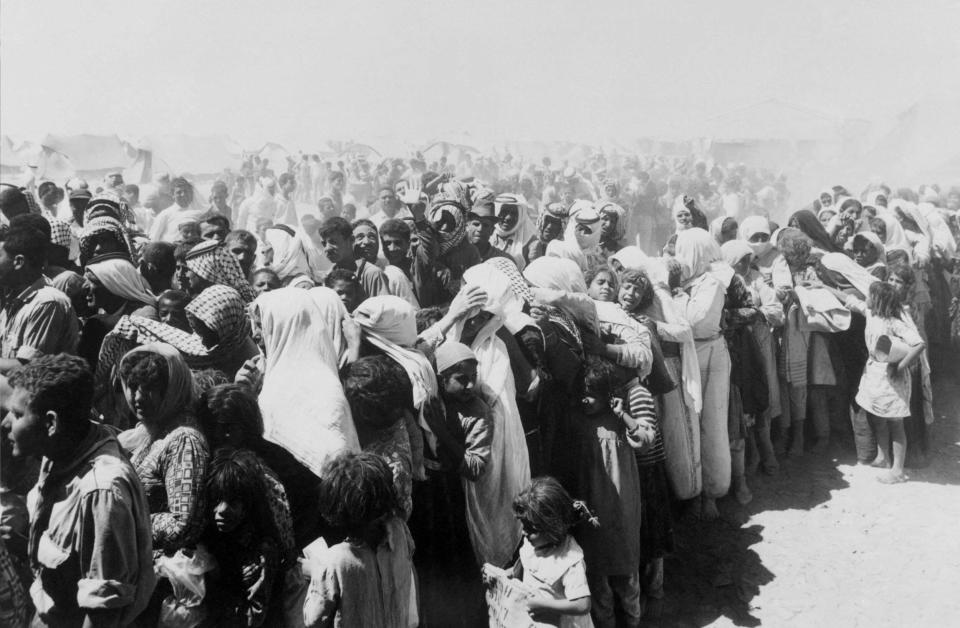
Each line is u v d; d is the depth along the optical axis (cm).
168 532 261
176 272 469
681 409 486
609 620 398
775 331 605
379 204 940
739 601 434
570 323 405
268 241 543
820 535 498
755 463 584
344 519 271
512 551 363
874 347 567
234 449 278
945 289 789
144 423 280
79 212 652
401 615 291
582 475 391
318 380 315
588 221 582
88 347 390
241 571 270
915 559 464
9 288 378
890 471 571
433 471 370
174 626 262
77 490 240
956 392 743
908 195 941
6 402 303
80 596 233
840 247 687
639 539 402
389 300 350
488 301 384
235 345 353
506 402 366
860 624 405
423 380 333
